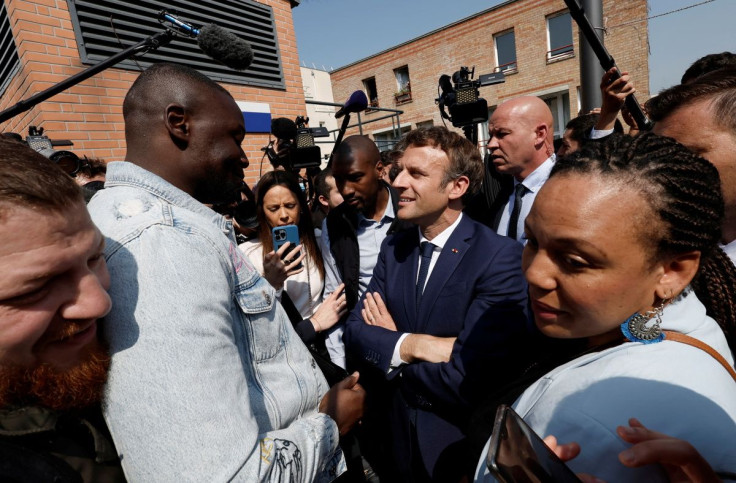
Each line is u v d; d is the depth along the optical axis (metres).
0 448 0.54
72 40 3.29
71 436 0.63
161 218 0.73
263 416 0.86
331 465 1.01
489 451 0.46
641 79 9.58
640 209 0.59
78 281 0.53
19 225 0.46
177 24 1.81
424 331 1.41
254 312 0.88
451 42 13.31
